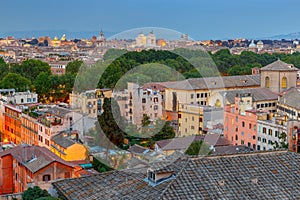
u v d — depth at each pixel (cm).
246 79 14862
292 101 11506
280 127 9206
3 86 15612
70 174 5838
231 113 10250
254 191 2830
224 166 2975
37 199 4141
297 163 3131
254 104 12294
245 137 10031
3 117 11388
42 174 5694
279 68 14925
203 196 2727
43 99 15500
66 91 15575
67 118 7969
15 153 6444
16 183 6462
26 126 9806
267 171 3014
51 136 8038
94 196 3020
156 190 2783
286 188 2892
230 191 2794
